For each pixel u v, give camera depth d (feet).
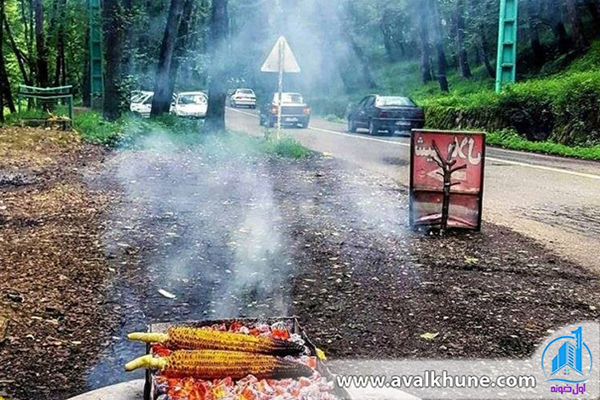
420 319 15.96
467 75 113.29
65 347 14.14
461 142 24.40
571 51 90.07
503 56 71.67
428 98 96.07
